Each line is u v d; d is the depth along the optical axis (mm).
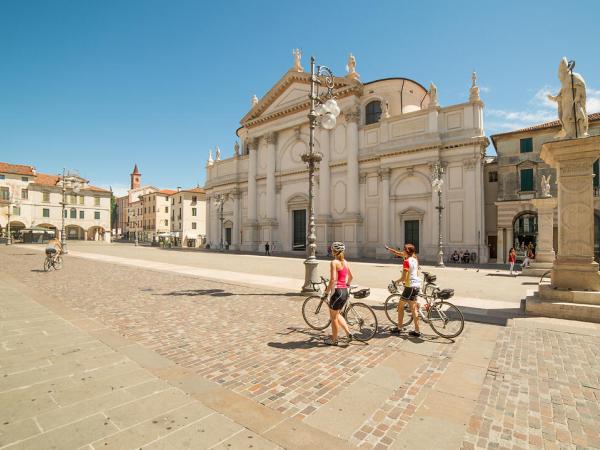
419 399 4039
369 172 34156
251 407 3785
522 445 3150
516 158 28750
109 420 3479
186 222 71250
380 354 5547
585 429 3412
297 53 40188
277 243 41688
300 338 6371
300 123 39469
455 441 3209
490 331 6848
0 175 61188
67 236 70188
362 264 25047
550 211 18297
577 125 8117
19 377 4480
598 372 4805
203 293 11086
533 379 4586
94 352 5434
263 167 44125
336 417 3617
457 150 29062
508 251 28609
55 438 3154
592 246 7793
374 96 35594
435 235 29484
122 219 103812
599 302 7387
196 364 5070
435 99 30422
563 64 8414
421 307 6559
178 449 3012
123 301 9695
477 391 4242
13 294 10508
